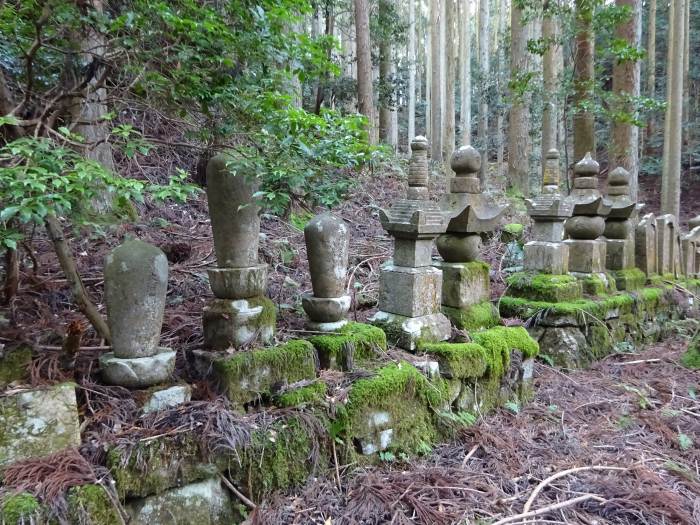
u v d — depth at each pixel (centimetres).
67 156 176
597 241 453
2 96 201
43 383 187
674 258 577
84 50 210
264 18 228
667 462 260
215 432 190
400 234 294
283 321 285
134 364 193
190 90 221
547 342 396
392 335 292
